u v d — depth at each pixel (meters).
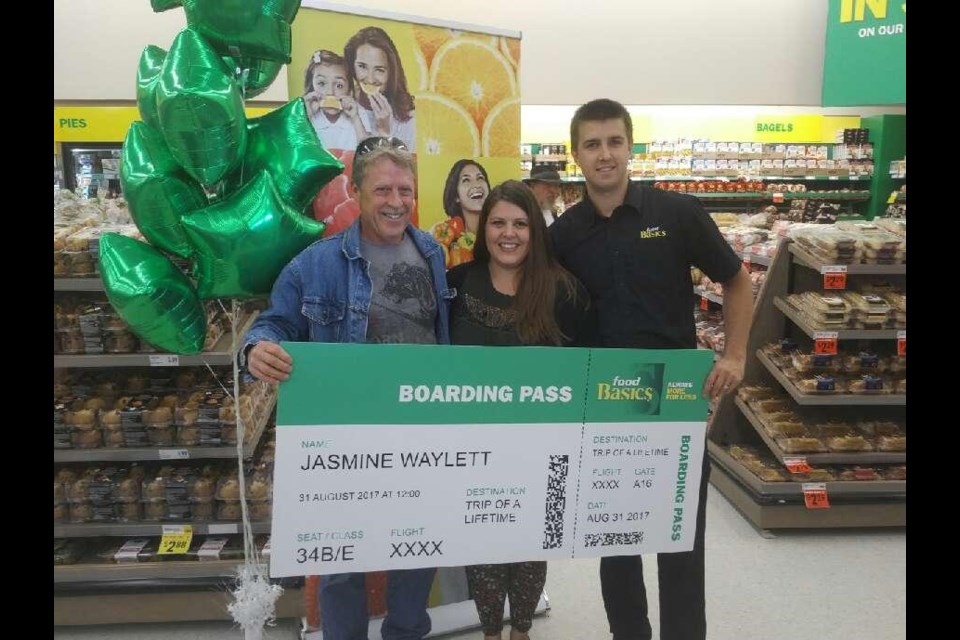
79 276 2.47
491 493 1.42
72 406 2.57
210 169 1.28
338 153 2.20
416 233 1.87
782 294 3.56
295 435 1.31
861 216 6.62
